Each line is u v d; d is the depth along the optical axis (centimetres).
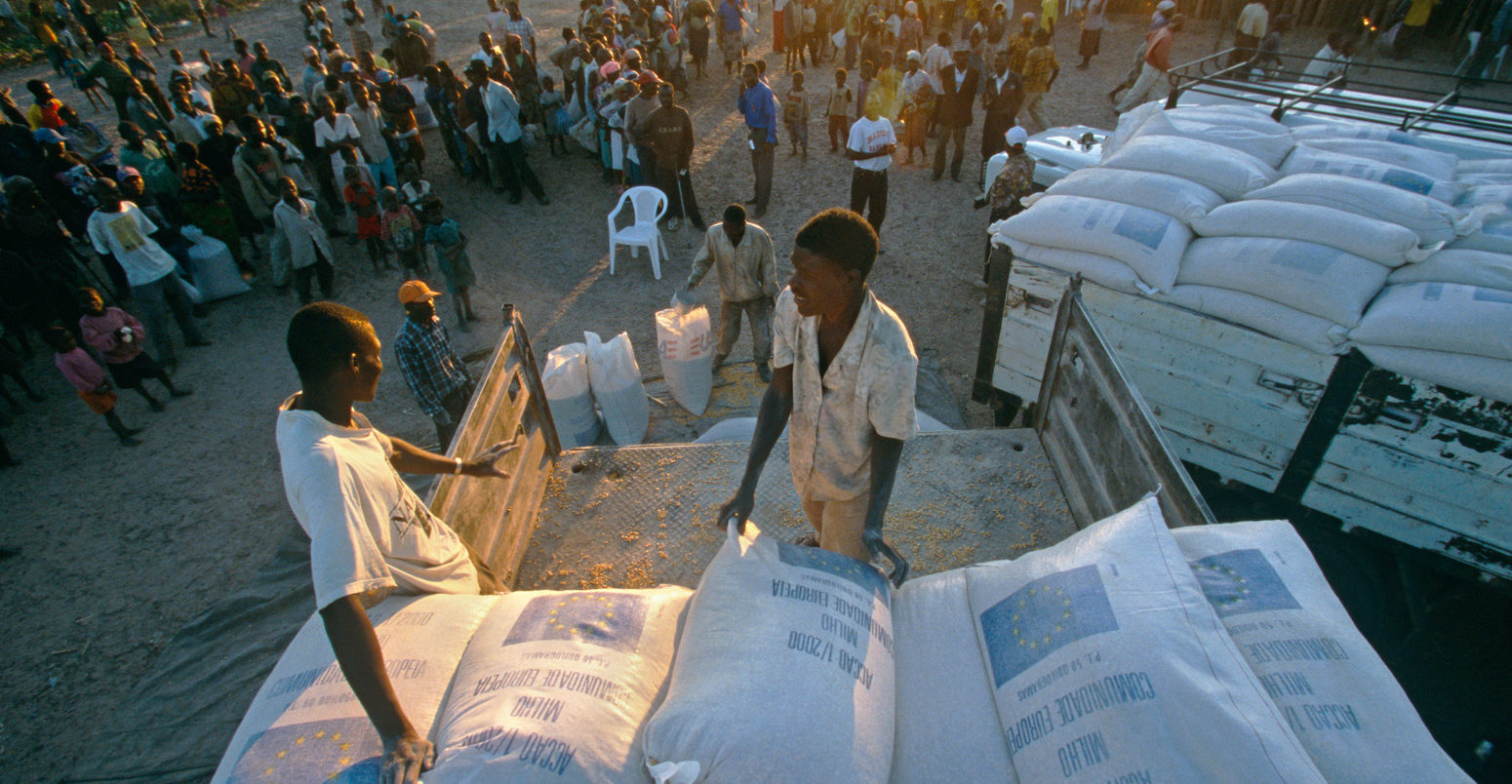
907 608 212
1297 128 532
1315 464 381
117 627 467
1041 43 1007
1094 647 167
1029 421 507
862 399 204
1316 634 166
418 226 786
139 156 809
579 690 172
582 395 505
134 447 622
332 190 953
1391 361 336
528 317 764
